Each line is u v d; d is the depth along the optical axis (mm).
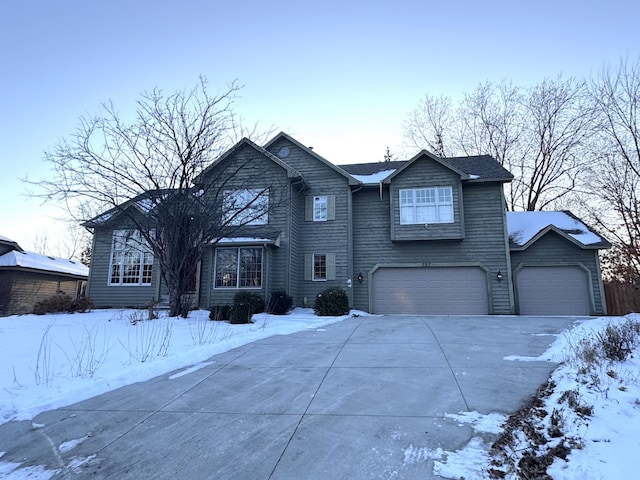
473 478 3033
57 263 23891
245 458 3553
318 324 11664
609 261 19312
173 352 7723
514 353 7172
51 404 5133
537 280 16016
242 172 16219
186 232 12789
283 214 16172
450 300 16031
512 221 18266
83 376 6223
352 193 17641
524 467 3178
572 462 3170
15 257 20547
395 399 4922
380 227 17078
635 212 17172
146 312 14164
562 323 11242
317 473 3229
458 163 18938
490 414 4312
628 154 18062
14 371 6402
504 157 28109
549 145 26031
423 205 16453
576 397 4469
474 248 16219
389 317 14164
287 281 15656
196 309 15312
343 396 5109
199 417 4613
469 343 8219
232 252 15805
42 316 13266
